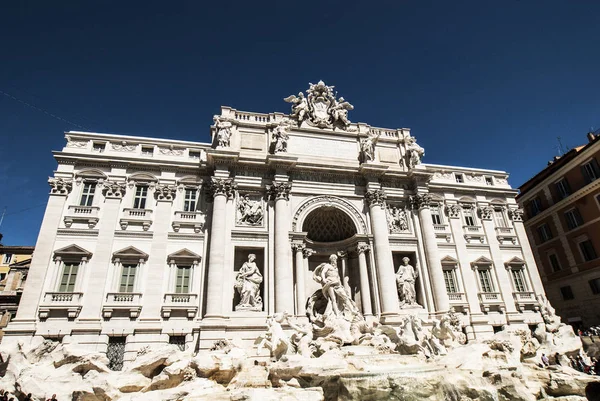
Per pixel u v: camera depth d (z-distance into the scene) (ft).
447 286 118.11
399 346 83.56
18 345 72.02
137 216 100.07
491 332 112.16
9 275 149.38
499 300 119.44
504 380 64.13
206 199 106.11
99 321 86.69
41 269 88.69
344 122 125.70
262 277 100.99
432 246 114.73
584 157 134.00
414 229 118.93
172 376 65.26
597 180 128.47
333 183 115.14
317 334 91.86
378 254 108.37
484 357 78.84
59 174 98.73
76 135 104.47
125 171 103.86
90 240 94.38
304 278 103.19
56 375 66.28
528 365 84.28
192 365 68.13
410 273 113.29
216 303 90.58
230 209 103.71
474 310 115.14
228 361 69.77
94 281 90.07
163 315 90.94
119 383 64.39
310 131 120.47
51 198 95.86
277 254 99.76
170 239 99.50
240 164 107.55
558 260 146.92
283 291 95.86
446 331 88.69
